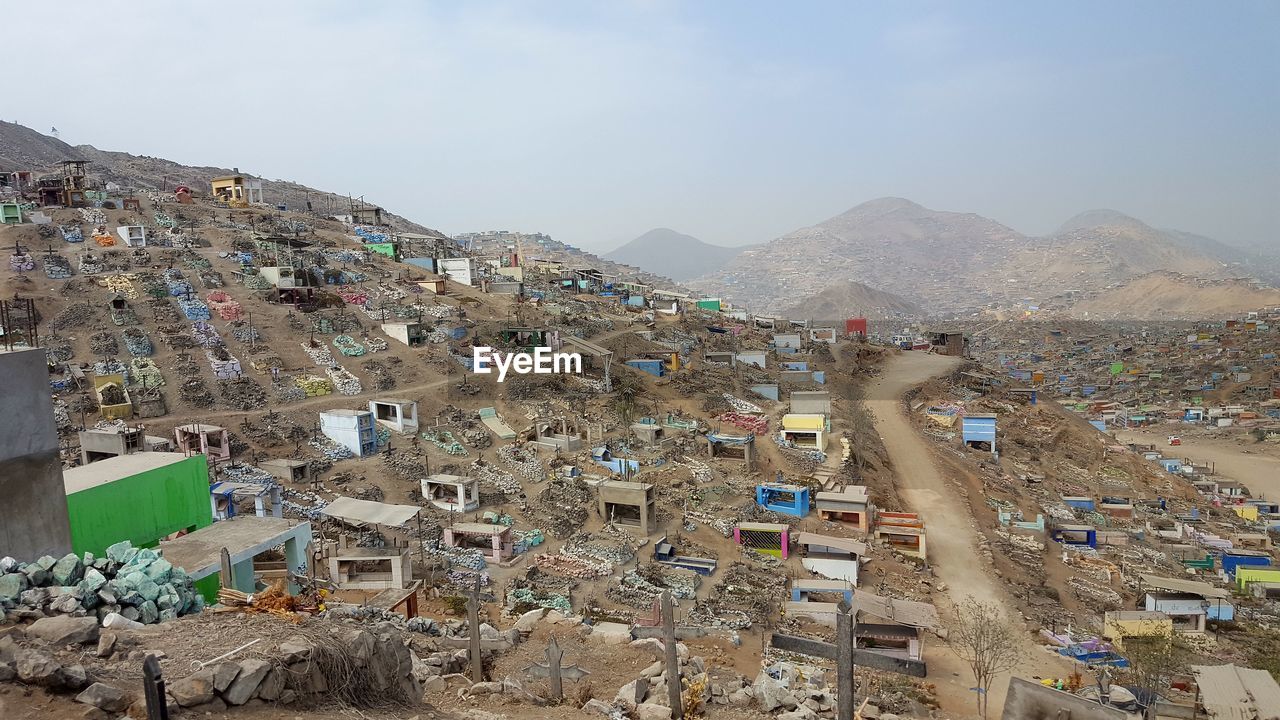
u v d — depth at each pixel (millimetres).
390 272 124125
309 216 156000
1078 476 107625
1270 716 40906
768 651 45938
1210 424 160125
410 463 70688
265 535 31969
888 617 48375
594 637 32344
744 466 80250
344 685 15438
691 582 55688
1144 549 81500
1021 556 71812
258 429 70625
